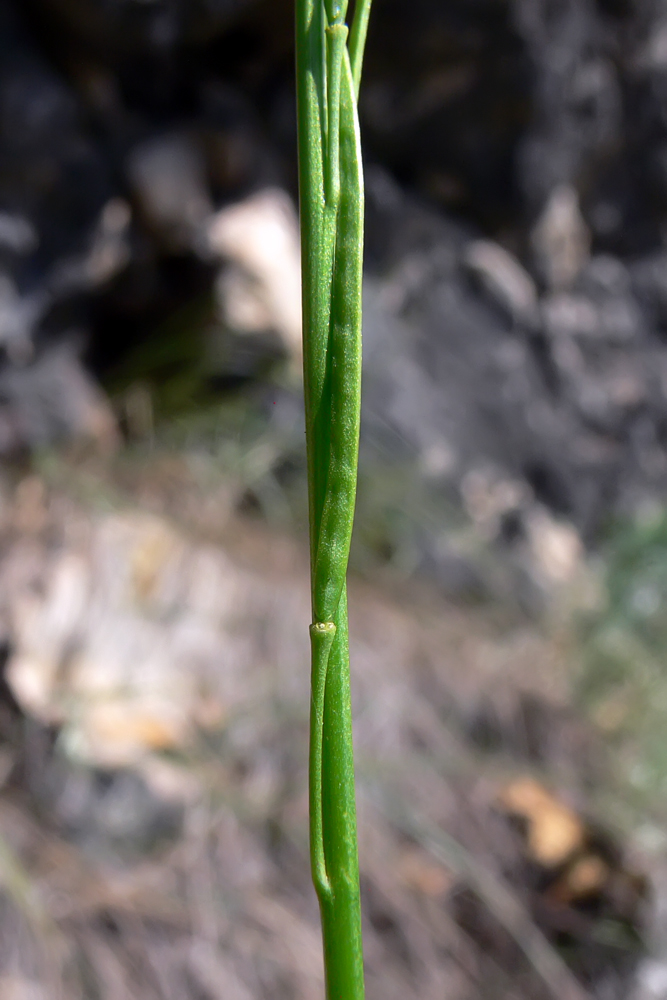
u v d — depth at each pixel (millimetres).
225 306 501
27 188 462
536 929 392
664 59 612
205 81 503
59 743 362
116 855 354
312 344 141
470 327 603
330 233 140
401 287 586
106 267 490
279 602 453
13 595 396
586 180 632
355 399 139
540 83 557
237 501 512
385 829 403
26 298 476
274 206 531
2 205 458
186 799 371
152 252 498
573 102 585
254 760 400
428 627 504
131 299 512
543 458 612
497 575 553
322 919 146
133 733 378
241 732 403
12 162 453
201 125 504
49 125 457
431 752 439
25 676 372
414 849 405
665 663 513
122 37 457
